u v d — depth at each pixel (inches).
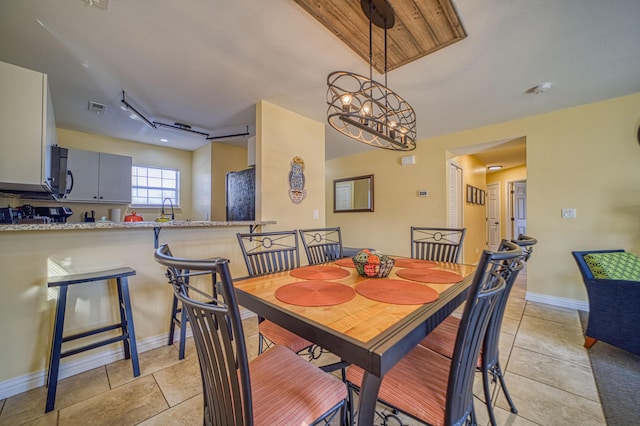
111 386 64.0
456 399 34.6
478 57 77.7
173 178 191.3
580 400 58.8
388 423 53.7
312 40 71.2
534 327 96.0
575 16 61.3
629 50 74.6
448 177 157.5
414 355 46.9
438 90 98.9
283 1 58.1
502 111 119.2
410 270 70.0
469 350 35.0
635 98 102.8
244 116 127.0
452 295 49.3
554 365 72.3
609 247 107.6
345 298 47.4
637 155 102.7
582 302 113.0
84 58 79.7
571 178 115.6
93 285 72.4
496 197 265.9
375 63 79.5
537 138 123.8
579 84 94.9
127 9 60.5
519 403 58.2
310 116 127.4
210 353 30.6
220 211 175.6
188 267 25.9
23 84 69.0
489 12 59.9
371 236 190.4
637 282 71.6
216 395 32.0
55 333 57.4
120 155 154.3
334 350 33.5
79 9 60.5
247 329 96.9
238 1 58.1
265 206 111.3
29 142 69.3
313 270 70.9
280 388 38.0
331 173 221.3
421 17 60.2
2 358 59.7
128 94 103.6
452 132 149.4
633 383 64.2
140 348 79.7
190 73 88.0
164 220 91.4
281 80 92.3
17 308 61.5
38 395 60.4
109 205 158.2
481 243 228.4
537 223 123.5
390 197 179.5
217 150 175.5
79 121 134.0
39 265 64.2
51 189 90.2
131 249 78.4
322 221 136.3
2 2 57.9
